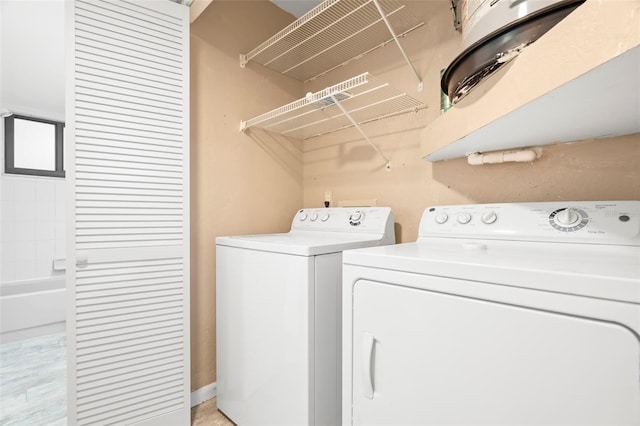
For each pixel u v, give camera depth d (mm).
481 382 702
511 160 1260
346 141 2066
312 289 1188
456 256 857
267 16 2131
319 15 1638
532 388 633
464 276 731
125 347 1381
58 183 3582
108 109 1350
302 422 1181
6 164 3285
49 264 3496
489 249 1040
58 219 3566
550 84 581
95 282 1311
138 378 1411
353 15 1646
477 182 1452
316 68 2170
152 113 1473
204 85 1795
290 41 1850
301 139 2369
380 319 900
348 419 987
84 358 1279
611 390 549
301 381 1187
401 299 850
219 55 1871
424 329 800
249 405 1446
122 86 1386
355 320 971
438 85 1594
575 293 587
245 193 1987
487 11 852
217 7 1868
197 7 1585
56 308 2973
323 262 1233
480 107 885
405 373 837
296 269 1216
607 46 449
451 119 1116
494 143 1169
